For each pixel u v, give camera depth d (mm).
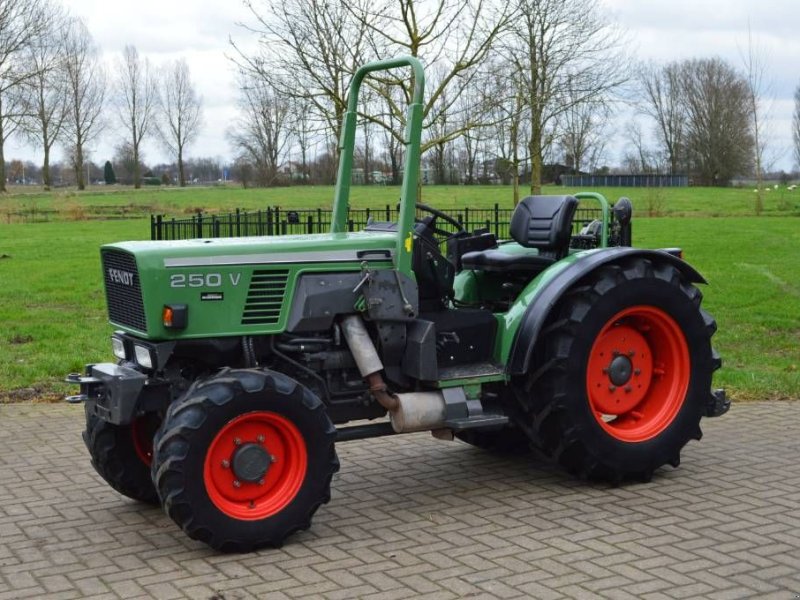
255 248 5430
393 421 5668
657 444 6199
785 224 31609
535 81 17297
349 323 5617
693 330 6379
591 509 5703
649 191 43281
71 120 77750
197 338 5332
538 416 6043
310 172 64625
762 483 6211
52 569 4852
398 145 19562
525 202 6707
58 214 42719
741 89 72438
